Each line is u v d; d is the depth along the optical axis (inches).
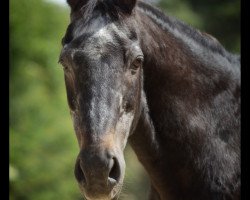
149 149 289.1
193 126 284.4
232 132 288.5
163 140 287.7
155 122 287.6
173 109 285.1
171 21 294.5
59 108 978.7
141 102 279.6
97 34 259.9
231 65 298.0
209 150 284.0
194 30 298.0
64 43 267.0
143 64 282.0
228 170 283.6
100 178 245.4
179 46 290.5
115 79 255.6
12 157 911.7
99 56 255.8
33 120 943.7
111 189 248.7
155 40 284.7
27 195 927.0
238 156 286.5
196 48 293.7
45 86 998.4
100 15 265.9
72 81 262.8
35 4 1011.9
